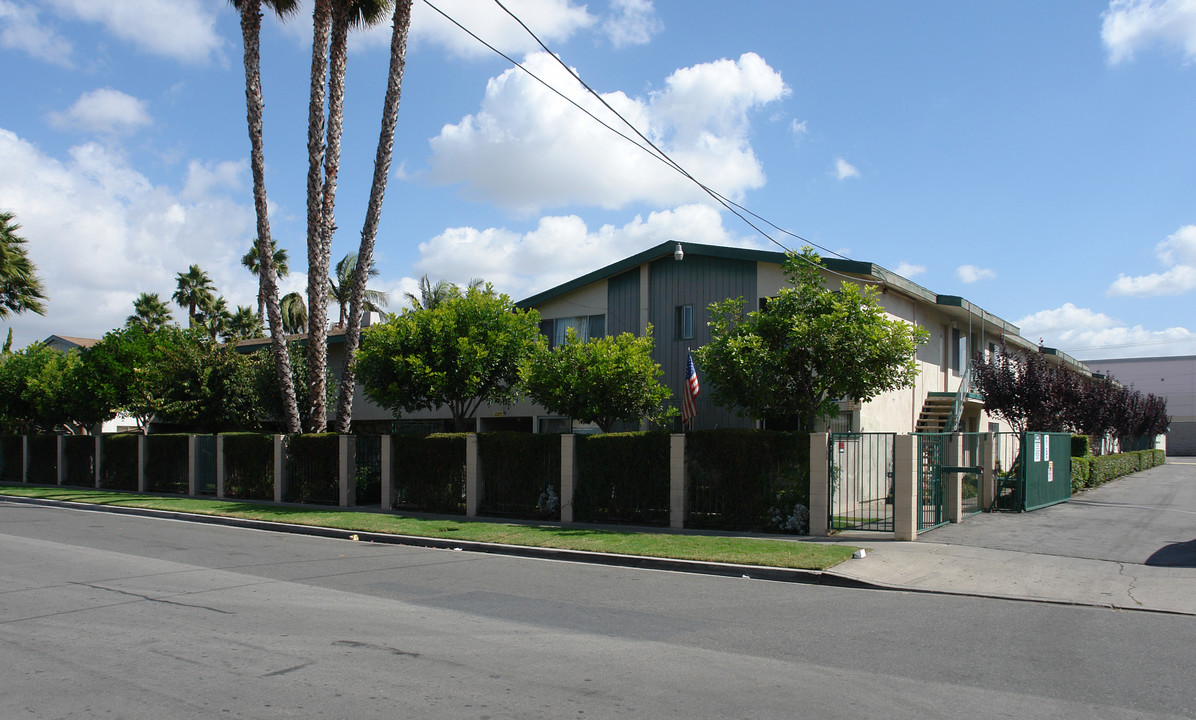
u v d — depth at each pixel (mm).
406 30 21359
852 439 14945
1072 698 5609
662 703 5469
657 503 16000
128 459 26641
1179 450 65312
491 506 18297
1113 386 32906
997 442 19031
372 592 9688
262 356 25625
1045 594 9445
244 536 15875
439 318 19844
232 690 5781
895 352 15008
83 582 10305
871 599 9383
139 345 28172
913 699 5570
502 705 5434
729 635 7480
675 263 21250
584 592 9750
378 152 21453
